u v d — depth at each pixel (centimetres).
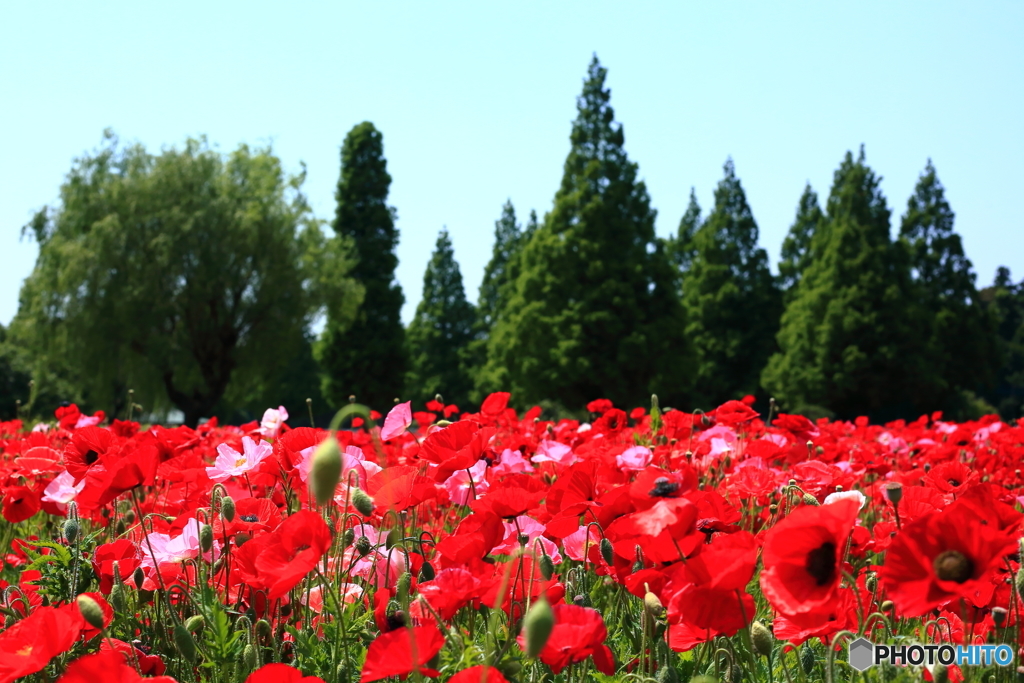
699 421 476
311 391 5312
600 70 3491
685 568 149
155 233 2777
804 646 182
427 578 199
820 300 3872
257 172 3112
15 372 3067
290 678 142
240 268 2909
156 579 200
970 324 4128
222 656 167
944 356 3866
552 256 3328
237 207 2920
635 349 3173
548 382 3238
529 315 3297
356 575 219
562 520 205
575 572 230
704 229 4719
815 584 136
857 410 3834
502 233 5159
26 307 2858
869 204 3953
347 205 4266
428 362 5166
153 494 317
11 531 330
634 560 183
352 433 457
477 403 4250
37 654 146
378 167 4331
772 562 137
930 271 4234
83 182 2869
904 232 4350
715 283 4581
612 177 3422
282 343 3003
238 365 3056
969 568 127
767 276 4619
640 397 3266
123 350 2778
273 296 2939
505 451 299
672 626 174
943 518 129
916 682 150
